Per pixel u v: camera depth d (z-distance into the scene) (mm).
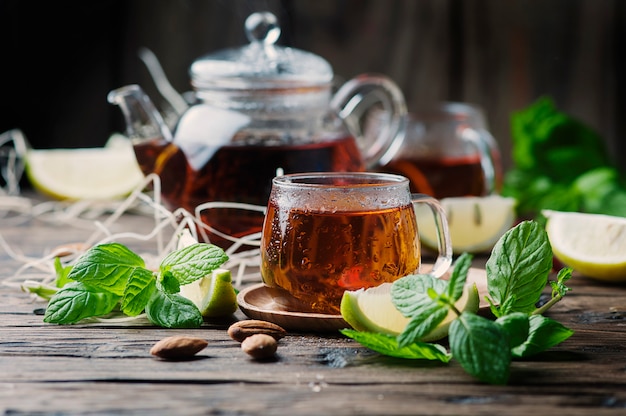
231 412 439
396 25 1140
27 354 505
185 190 667
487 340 457
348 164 694
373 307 518
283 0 1120
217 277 556
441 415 436
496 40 1150
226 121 667
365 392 459
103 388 464
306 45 1135
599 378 474
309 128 680
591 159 903
